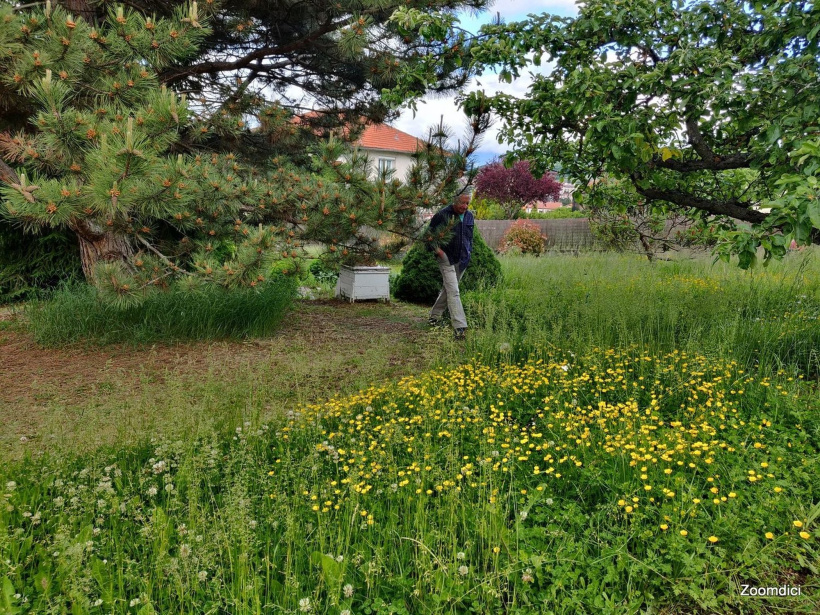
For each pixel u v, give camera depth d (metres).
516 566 2.03
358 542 2.22
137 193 3.50
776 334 4.49
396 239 6.56
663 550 2.04
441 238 6.05
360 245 6.30
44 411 3.93
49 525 2.32
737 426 3.06
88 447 3.07
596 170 5.07
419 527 2.24
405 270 9.48
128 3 5.83
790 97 3.52
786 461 2.65
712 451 2.62
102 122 3.69
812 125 3.50
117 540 2.24
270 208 5.91
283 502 2.39
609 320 5.14
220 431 3.34
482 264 8.88
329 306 8.95
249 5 6.41
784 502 2.27
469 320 6.01
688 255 9.39
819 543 2.14
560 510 2.39
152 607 1.75
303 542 2.19
